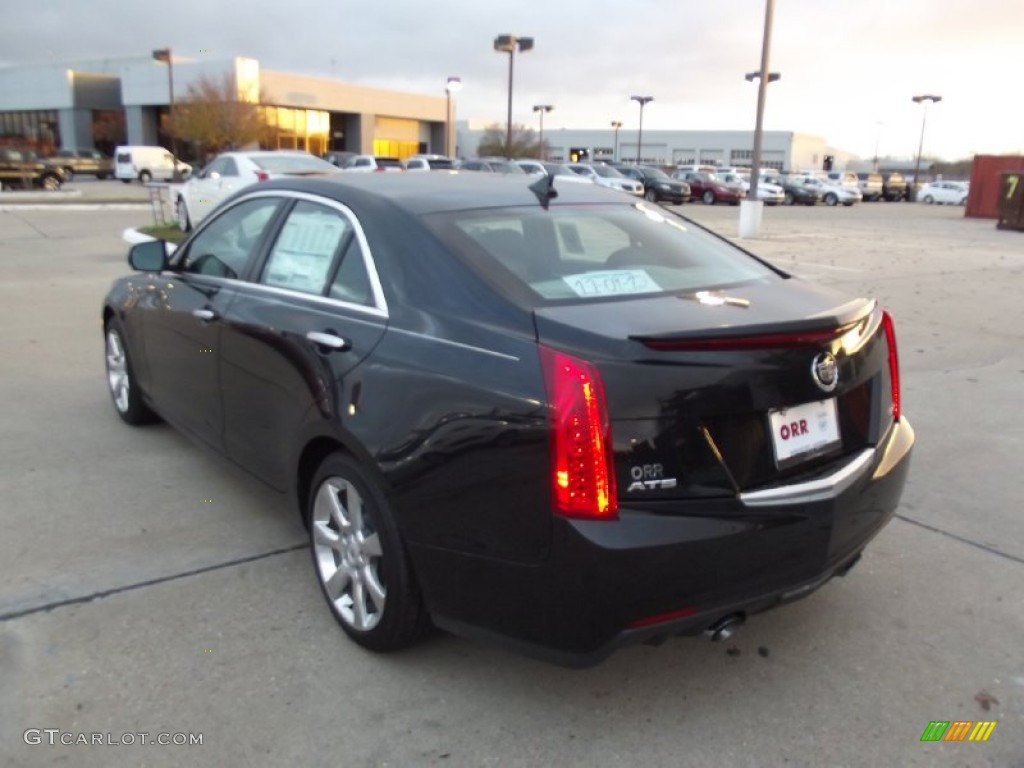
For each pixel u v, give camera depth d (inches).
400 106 2785.4
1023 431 231.1
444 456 109.7
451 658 127.1
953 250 729.6
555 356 102.7
